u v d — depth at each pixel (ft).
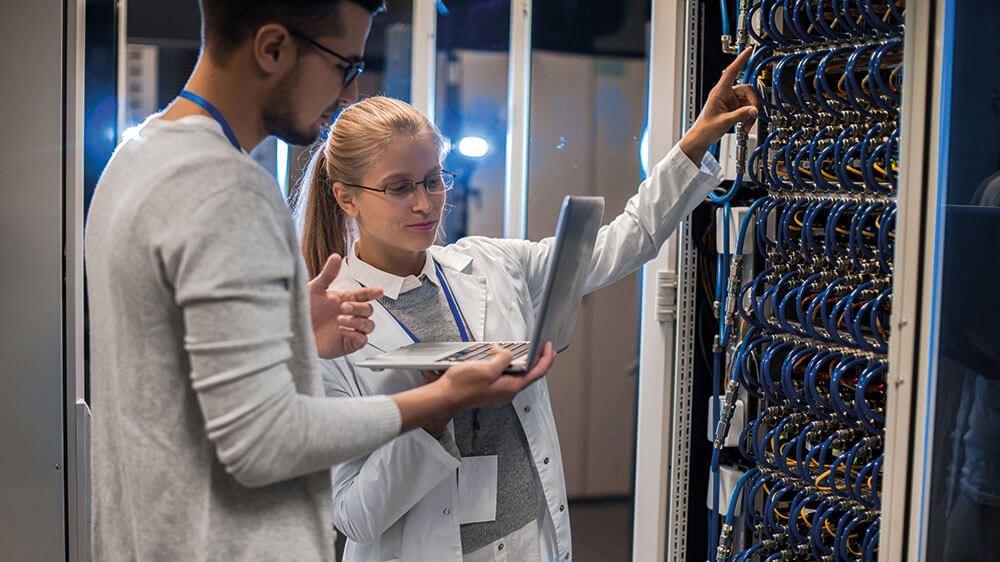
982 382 4.10
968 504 4.12
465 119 10.05
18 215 6.16
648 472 6.88
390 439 3.06
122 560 3.08
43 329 6.26
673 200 5.41
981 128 3.98
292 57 2.97
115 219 2.81
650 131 6.70
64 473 6.39
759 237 6.00
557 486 4.98
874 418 5.23
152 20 7.89
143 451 2.85
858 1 5.11
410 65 8.75
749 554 6.05
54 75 6.12
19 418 6.33
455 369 3.22
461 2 9.72
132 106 7.93
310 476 3.11
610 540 11.19
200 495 2.90
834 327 5.37
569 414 12.14
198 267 2.63
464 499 4.76
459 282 5.19
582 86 10.71
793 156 5.97
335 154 4.77
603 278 5.46
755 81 5.82
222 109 3.02
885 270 5.21
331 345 4.14
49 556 6.44
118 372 2.85
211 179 2.71
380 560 4.80
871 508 5.37
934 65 3.89
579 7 10.55
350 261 5.10
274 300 2.77
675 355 6.76
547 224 10.76
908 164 3.90
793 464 5.94
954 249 3.99
